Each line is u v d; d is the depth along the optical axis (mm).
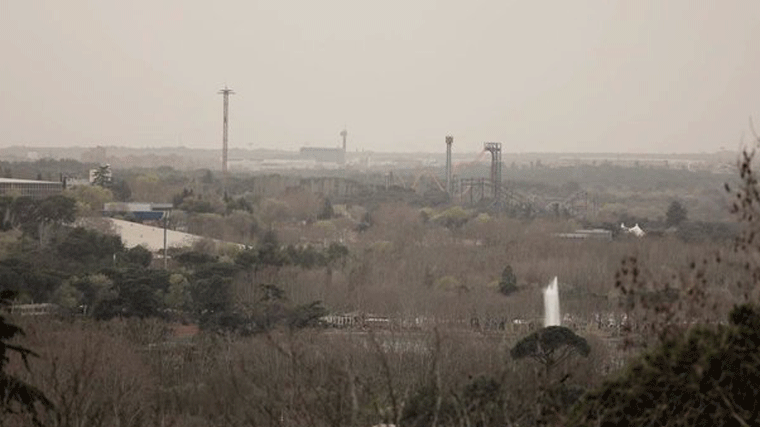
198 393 114000
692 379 44531
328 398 61500
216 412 105250
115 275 195875
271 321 172500
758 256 52125
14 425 73562
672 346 46531
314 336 154750
